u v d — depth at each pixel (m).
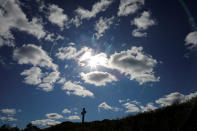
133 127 11.49
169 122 9.69
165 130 9.01
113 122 15.27
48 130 25.86
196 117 8.55
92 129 15.56
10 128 20.88
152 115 12.40
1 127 20.45
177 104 12.56
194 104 9.66
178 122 9.09
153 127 10.13
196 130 7.73
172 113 11.13
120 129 12.22
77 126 22.50
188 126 8.29
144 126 10.88
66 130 21.92
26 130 20.56
